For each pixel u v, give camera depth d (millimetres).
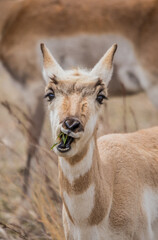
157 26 24703
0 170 25438
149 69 25078
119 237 14352
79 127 12141
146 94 26266
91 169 13578
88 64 25172
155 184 15812
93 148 13695
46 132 24172
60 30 24859
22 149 27438
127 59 25062
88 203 13656
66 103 12695
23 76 25266
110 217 14250
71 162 13375
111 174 14664
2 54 25422
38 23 25000
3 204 23062
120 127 24516
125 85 25359
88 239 13961
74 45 24953
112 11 24859
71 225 14312
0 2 25812
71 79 13305
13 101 30609
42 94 24766
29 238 18422
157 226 16094
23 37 25078
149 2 24969
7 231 20031
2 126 29828
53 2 25312
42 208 18484
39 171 20469
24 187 22125
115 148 15445
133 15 24812
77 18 24812
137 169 15258
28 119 21641
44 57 14578
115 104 34188
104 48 24922
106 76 14430
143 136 16969
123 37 24828
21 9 25484
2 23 25734
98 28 24719
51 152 19766
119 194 14547
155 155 16344
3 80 35156
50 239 18062
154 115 33438
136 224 14711
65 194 13875
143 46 24922
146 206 15195
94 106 13195
